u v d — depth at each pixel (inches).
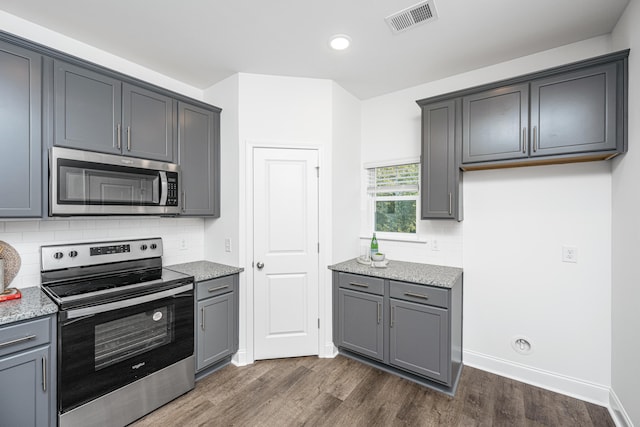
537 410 76.9
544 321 87.1
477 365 97.5
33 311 58.3
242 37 81.1
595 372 80.1
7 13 70.4
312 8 69.2
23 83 64.7
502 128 82.2
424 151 96.1
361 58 91.9
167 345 79.0
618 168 72.8
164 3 67.2
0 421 55.1
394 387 87.4
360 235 125.0
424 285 85.9
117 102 80.2
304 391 85.2
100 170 75.6
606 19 72.7
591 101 70.9
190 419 73.6
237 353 100.3
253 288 100.7
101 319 67.0
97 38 81.4
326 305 104.7
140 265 94.4
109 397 68.1
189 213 97.7
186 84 109.6
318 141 104.7
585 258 81.5
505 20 73.2
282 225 102.5
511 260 92.1
